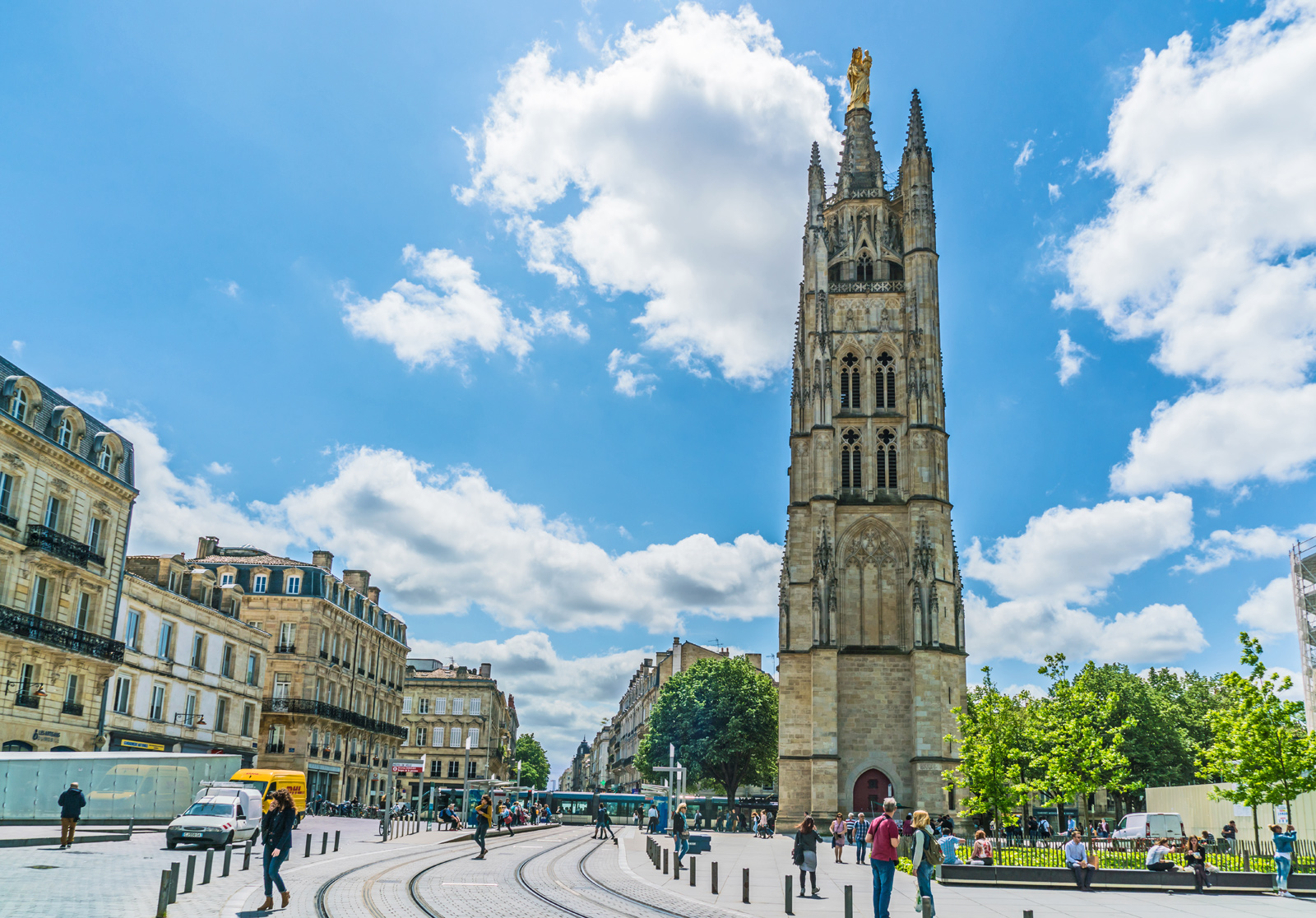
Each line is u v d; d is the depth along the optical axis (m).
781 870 42.09
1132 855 45.16
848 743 76.38
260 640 80.06
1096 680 96.69
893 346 85.00
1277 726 42.44
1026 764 64.56
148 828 47.41
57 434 52.00
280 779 59.84
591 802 118.50
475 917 22.97
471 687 142.88
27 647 49.06
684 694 104.56
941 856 21.92
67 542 51.72
